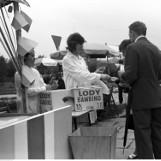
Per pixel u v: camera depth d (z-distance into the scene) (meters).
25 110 4.63
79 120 5.07
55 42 7.88
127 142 6.17
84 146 3.38
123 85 5.11
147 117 4.28
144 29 4.52
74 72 5.05
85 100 4.58
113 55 16.67
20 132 2.41
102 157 3.34
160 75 4.50
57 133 3.16
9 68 5.48
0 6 4.38
